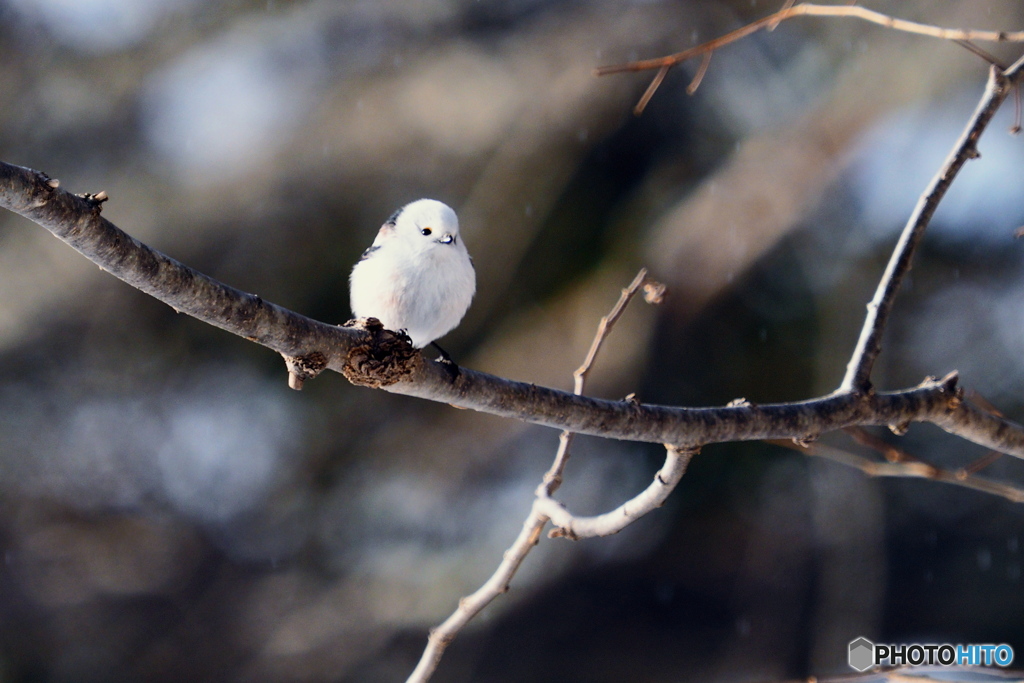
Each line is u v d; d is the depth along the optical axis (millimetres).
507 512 14414
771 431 4227
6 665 15188
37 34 15633
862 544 13562
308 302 14188
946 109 12461
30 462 15469
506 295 13688
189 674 15094
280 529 15164
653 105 13742
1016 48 11266
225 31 15688
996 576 14742
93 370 15047
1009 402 14086
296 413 14750
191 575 15688
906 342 14109
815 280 13383
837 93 12500
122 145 15430
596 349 4582
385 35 15328
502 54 14688
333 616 14688
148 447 15438
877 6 12211
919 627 14680
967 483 4992
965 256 13695
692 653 15016
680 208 13195
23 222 15070
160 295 3336
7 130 15328
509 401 4051
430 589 14281
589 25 14320
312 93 15328
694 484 14523
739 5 13742
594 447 14406
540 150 13703
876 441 4918
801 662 14633
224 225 14516
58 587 15789
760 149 12953
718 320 13242
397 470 14383
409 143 14352
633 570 15242
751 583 15078
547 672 14656
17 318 14688
